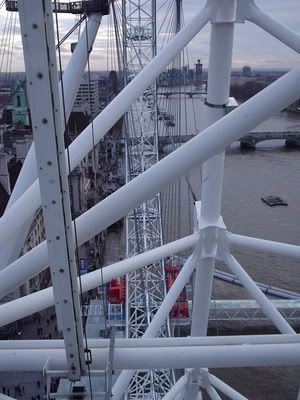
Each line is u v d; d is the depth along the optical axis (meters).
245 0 10.77
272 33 10.68
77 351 7.17
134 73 31.52
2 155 46.66
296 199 65.69
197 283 14.66
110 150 79.94
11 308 9.27
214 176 12.90
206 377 15.28
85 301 37.47
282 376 30.30
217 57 11.16
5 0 10.88
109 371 7.23
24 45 5.32
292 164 86.00
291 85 6.67
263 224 57.78
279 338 8.65
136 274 32.75
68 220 6.22
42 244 7.52
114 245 55.22
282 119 135.75
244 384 29.73
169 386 26.69
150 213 35.38
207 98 11.95
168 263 40.50
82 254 51.19
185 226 49.56
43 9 5.17
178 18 26.27
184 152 7.09
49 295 9.42
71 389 7.45
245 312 36.44
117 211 7.19
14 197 10.25
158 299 32.97
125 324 31.36
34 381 30.98
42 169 5.86
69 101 10.36
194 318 15.29
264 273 43.88
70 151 9.55
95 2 10.51
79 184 53.91
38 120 5.62
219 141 6.99
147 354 8.02
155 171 7.15
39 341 8.38
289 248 13.08
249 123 6.88
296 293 40.34
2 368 7.96
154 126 34.19
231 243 13.87
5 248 10.26
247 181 75.06
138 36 31.55
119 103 10.38
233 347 8.14
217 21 10.73
